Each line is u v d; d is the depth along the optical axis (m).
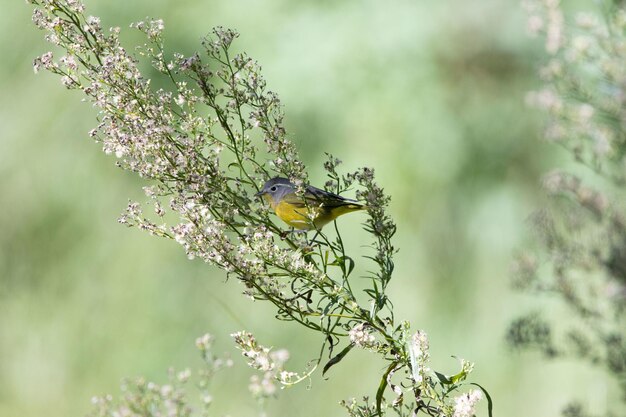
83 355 13.79
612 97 5.64
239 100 4.45
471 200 14.05
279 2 14.88
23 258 14.62
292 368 12.65
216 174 4.32
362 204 5.42
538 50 13.92
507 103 14.41
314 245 4.31
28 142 15.00
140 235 14.34
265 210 4.45
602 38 5.69
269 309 13.44
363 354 12.56
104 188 14.76
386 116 14.37
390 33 14.71
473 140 14.47
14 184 14.80
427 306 13.15
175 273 13.99
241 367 12.70
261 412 3.78
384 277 4.15
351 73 14.59
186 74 4.41
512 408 11.45
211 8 14.82
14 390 13.66
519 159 14.20
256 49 14.68
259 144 12.02
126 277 14.09
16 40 15.35
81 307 14.08
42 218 14.73
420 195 14.09
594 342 6.37
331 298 4.07
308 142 14.44
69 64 4.34
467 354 12.32
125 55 4.33
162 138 4.24
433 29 14.76
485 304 12.66
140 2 14.80
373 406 4.07
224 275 13.86
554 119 5.89
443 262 13.56
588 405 6.79
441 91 14.66
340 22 14.77
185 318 13.75
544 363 10.96
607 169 6.74
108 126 4.32
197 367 13.12
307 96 14.47
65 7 4.38
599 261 6.00
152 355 13.44
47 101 15.13
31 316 14.22
